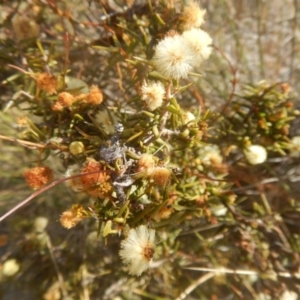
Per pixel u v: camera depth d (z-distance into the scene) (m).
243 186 0.15
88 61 0.13
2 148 0.16
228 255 0.15
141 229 0.09
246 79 0.17
